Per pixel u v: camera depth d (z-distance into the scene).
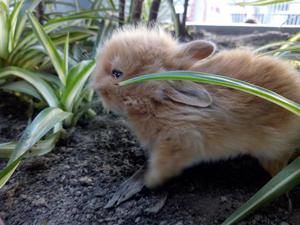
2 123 0.20
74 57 0.24
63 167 0.16
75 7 0.34
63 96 0.18
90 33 0.26
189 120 0.13
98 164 0.16
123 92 0.14
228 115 0.13
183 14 0.32
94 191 0.14
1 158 0.16
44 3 0.30
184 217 0.13
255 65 0.14
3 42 0.23
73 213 0.13
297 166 0.11
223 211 0.13
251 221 0.12
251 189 0.14
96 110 0.22
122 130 0.20
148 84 0.13
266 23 0.39
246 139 0.13
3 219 0.13
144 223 0.12
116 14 0.32
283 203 0.13
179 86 0.13
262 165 0.14
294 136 0.13
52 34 0.25
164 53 0.14
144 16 0.31
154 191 0.14
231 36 0.34
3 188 0.15
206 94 0.13
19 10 0.24
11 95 0.24
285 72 0.14
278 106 0.13
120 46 0.15
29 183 0.15
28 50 0.24
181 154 0.13
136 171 0.15
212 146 0.13
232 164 0.16
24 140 0.14
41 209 0.13
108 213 0.13
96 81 0.15
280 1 0.18
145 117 0.14
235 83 0.10
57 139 0.18
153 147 0.14
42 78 0.22
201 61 0.14
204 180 0.15
